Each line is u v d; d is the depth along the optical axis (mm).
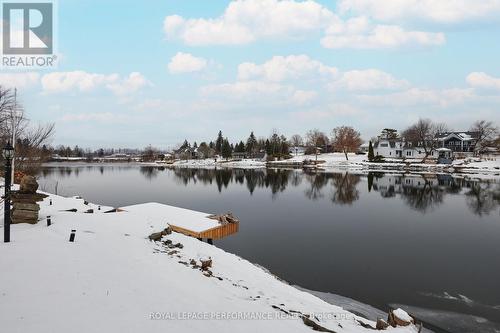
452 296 13180
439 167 79000
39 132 38281
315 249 19344
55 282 6570
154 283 7539
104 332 4805
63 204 18938
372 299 12828
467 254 18531
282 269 16031
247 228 24406
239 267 12398
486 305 12398
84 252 8961
